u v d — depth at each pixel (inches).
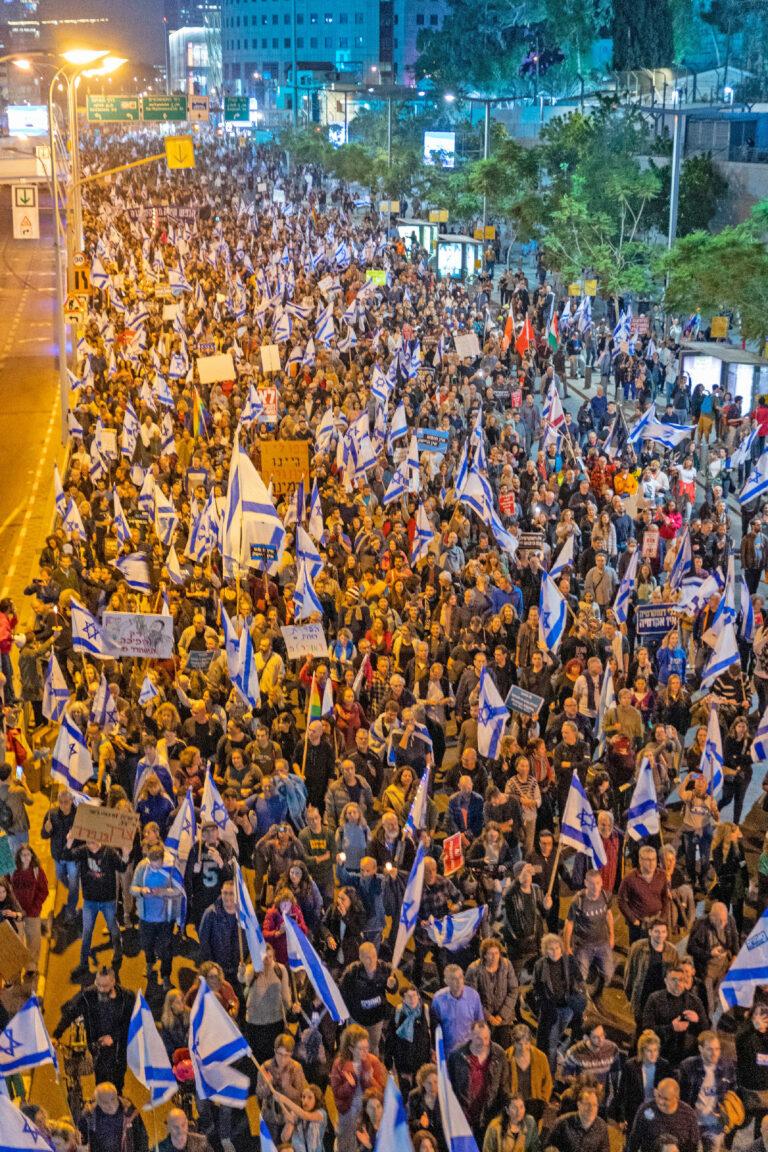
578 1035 479.8
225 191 3922.2
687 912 495.5
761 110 2114.9
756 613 790.5
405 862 527.2
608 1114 436.8
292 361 1455.5
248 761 584.4
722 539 881.5
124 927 562.9
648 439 1159.0
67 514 872.3
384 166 3444.9
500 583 771.4
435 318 1765.5
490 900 501.4
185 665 686.5
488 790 533.0
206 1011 379.9
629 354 1574.8
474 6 4414.4
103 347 1598.2
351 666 674.2
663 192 2034.9
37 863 523.8
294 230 2746.1
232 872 506.0
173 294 1877.5
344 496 948.0
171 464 1068.5
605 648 703.1
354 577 804.6
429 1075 381.1
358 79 6628.9
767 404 1237.1
